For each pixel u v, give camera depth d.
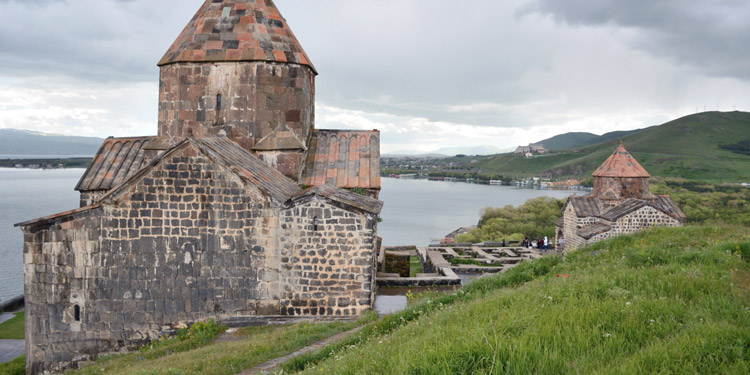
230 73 20.19
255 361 11.41
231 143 19.05
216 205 15.88
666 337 6.72
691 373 5.55
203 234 15.92
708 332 6.47
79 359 15.83
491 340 6.93
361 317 15.26
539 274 16.30
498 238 80.38
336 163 21.19
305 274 15.98
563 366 6.21
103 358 15.65
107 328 15.80
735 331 6.42
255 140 20.23
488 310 9.64
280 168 20.06
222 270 15.94
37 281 15.80
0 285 61.41
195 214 15.87
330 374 7.90
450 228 126.56
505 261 32.47
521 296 10.28
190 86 20.22
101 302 15.81
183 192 15.84
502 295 11.27
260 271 15.98
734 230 18.14
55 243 15.74
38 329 15.80
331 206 15.93
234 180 15.88
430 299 14.91
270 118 20.42
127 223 15.80
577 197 42.25
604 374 5.70
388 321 12.66
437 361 6.58
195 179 15.84
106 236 15.80
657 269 11.16
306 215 15.94
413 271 31.72
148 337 15.87
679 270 10.81
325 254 15.96
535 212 94.62
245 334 14.98
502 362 6.41
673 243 15.76
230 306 15.97
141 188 15.80
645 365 5.86
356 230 15.95
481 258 33.34
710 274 10.12
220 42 20.42
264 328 15.27
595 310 7.98
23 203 161.25
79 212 15.61
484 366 6.43
